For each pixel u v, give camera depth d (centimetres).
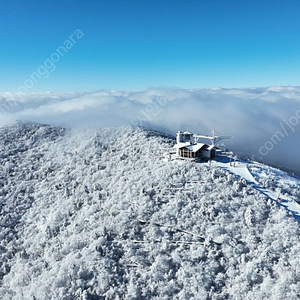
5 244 7338
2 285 6088
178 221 6266
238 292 4606
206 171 8150
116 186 8412
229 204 6625
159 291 4838
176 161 9162
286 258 5069
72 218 7494
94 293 4925
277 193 7338
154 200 7031
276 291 4394
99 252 5612
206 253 5444
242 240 5634
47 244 6725
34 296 5131
